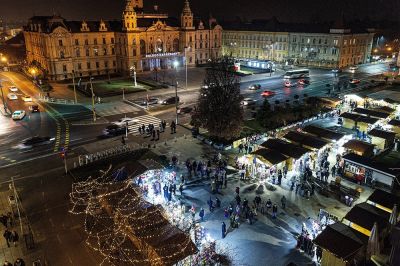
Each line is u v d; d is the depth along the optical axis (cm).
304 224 3247
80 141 5603
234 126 5234
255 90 9150
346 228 2883
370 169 4094
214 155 5034
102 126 6341
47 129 6181
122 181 3766
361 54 14025
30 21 12050
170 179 4219
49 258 2983
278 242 3175
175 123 6494
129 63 11538
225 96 5272
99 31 11450
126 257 2748
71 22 11200
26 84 10100
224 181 4253
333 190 4038
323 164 4525
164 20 13138
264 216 3562
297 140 4841
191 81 10425
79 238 3238
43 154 5097
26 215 3600
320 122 6481
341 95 8512
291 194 3975
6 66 13625
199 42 13575
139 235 2777
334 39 12662
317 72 12088
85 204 3766
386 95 8375
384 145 5091
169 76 11256
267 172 4344
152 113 7138
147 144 5450
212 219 3512
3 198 3912
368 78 10912
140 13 13162
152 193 3975
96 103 7950
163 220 2992
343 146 4741
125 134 5912
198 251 2688
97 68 11756
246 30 15162
